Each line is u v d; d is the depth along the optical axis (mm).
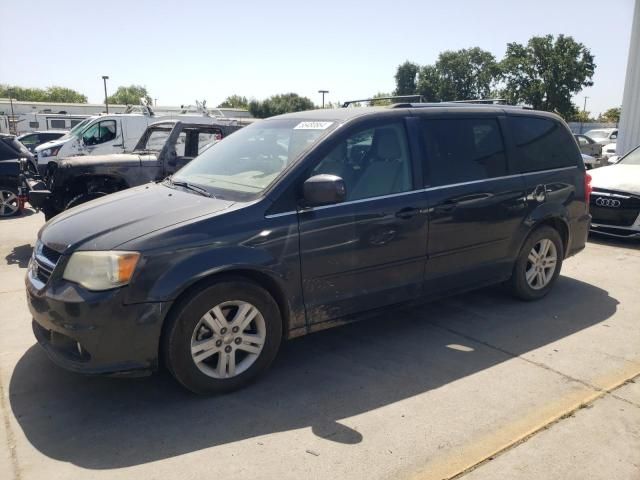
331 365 3908
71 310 3066
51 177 7988
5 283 5859
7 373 3738
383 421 3188
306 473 2723
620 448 2924
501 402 3404
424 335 4457
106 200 4023
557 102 48750
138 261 3074
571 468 2764
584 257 7039
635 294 5535
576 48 48219
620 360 4012
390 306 4113
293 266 3537
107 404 3359
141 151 9141
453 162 4383
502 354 4105
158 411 3279
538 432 3072
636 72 13711
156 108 18734
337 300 3797
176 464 2783
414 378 3715
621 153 14273
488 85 66062
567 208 5215
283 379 3691
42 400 3398
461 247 4422
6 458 2828
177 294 3139
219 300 3301
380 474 2717
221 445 2947
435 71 68375
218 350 3381
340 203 3727
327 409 3316
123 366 3137
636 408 3324
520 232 4855
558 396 3477
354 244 3779
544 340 4367
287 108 65250
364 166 3910
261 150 4094
